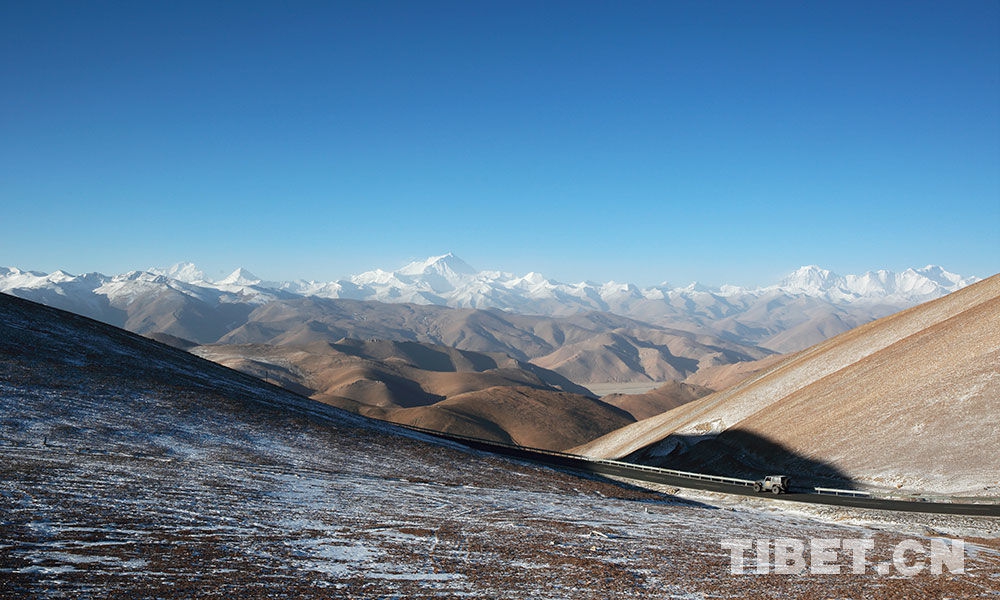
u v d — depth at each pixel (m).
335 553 19.61
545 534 26.12
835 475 66.69
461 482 43.94
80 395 45.78
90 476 26.97
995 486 54.66
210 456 38.50
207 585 14.97
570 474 62.00
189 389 55.72
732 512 46.34
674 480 69.38
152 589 14.26
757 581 20.94
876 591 20.73
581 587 18.27
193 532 20.08
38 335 59.41
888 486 61.06
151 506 22.89
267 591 15.07
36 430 36.69
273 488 31.06
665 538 28.09
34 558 15.45
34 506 20.39
